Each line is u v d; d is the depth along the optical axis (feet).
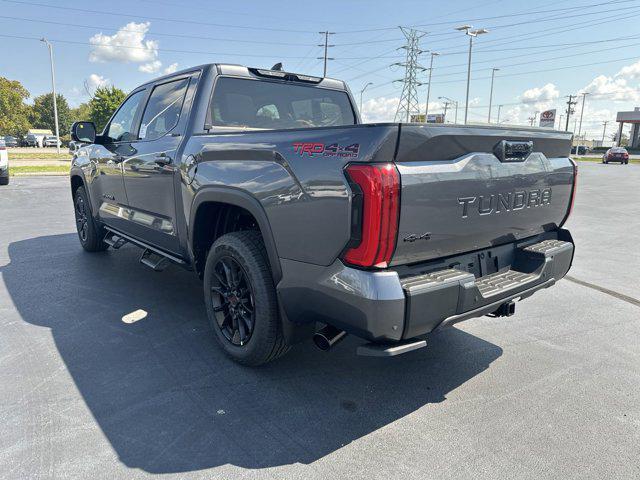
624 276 18.45
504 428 8.41
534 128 9.58
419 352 11.48
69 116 364.58
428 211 7.54
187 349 11.18
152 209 13.25
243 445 7.75
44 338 11.66
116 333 12.03
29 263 18.56
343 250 7.43
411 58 169.68
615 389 9.86
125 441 7.77
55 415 8.44
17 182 51.60
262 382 9.77
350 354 11.19
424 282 7.57
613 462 7.55
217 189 9.92
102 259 19.26
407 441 7.97
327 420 8.52
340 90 15.40
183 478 6.97
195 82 12.23
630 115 226.38
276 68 14.49
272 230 8.64
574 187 11.21
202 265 11.78
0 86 303.89
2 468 7.06
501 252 9.91
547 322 13.64
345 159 7.30
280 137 8.54
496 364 10.93
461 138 7.89
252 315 9.73
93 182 17.58
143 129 14.28
